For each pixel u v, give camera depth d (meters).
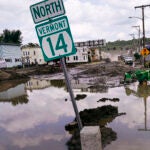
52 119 14.32
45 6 4.06
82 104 17.31
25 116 15.85
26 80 43.78
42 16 4.09
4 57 70.81
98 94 20.72
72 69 59.97
